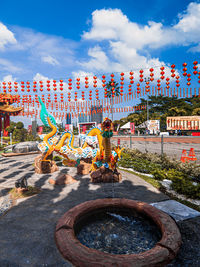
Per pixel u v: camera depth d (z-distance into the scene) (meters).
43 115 8.21
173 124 32.97
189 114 41.75
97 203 4.44
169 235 3.19
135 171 9.73
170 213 4.52
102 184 7.29
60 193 6.30
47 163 9.54
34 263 2.82
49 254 3.02
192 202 5.51
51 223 4.14
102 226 3.95
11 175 9.22
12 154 16.88
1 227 4.00
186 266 2.72
